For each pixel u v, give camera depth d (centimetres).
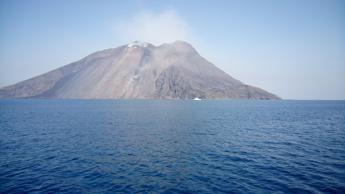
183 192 1925
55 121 7062
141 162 2784
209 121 7162
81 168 2539
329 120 7769
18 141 3994
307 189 1967
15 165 2628
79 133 4841
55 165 2638
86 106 16712
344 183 2102
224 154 3164
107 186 2044
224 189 1984
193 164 2708
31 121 7050
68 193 1889
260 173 2389
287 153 3228
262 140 4169
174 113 10244
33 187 2005
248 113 10612
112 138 4294
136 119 7675
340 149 3475
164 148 3509
